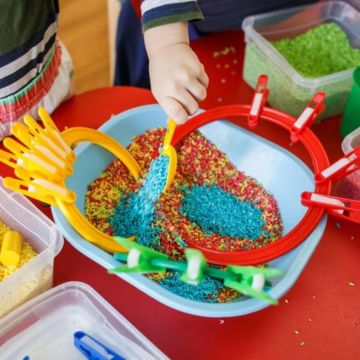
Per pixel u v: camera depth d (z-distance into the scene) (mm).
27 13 795
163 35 756
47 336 654
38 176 665
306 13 1088
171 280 700
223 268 704
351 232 810
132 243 590
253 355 671
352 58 1060
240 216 805
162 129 881
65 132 772
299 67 1028
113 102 967
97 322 666
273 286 642
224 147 866
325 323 708
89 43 1945
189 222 778
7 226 732
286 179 817
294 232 717
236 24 1148
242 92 1021
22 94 857
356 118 891
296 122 836
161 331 685
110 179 817
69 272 731
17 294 659
